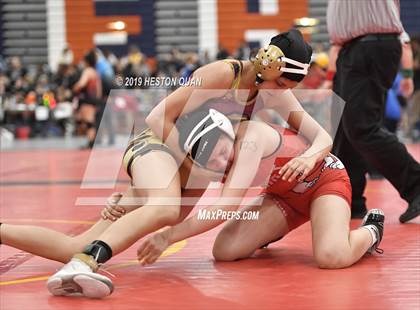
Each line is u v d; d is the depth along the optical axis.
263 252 5.07
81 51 28.81
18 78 22.75
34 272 4.45
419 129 18.42
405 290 3.92
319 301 3.70
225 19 28.62
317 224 4.63
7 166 13.56
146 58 28.53
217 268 4.55
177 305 3.65
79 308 3.59
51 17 28.72
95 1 28.80
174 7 28.83
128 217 4.04
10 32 28.72
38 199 8.49
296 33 4.42
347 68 6.25
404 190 6.29
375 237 4.80
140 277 4.30
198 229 4.18
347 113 6.21
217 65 4.38
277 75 4.34
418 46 16.22
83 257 3.87
